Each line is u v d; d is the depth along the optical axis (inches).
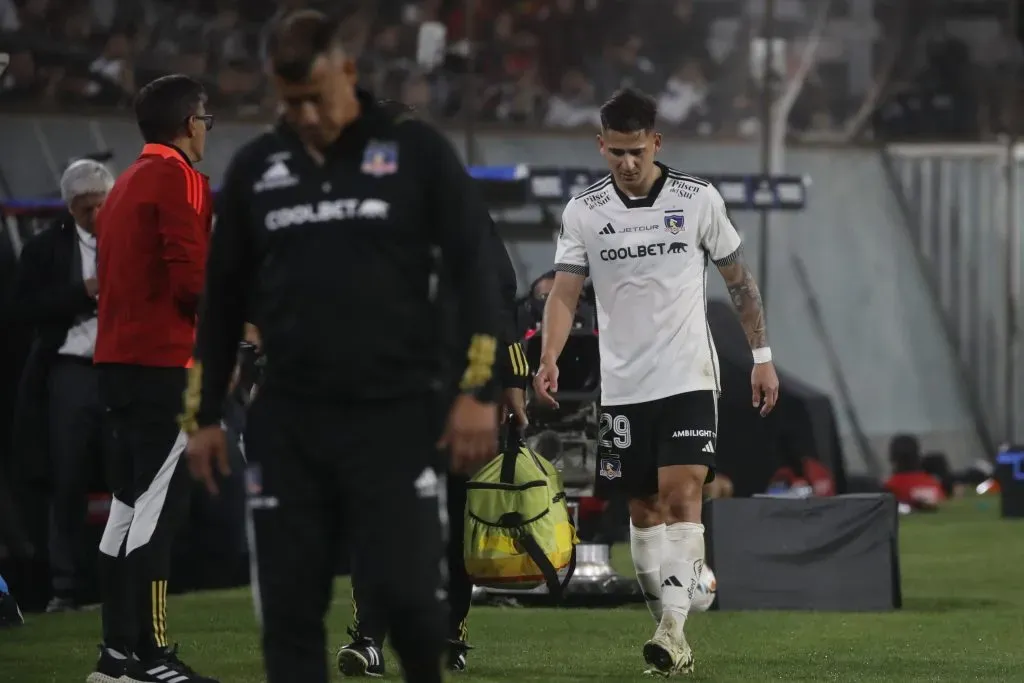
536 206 1764.3
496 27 2536.9
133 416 680.4
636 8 2628.0
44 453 1064.8
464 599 774.5
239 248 474.0
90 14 2255.2
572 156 2449.6
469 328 456.4
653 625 965.2
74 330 1027.9
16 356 1176.2
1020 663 795.4
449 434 455.2
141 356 676.1
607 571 1091.3
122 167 2188.7
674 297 740.0
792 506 1063.6
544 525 775.1
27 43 2180.1
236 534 1224.2
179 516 689.6
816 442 1680.6
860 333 2532.0
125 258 677.3
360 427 452.4
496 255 754.8
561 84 2559.1
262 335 467.5
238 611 1055.6
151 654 686.5
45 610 1090.7
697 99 2568.9
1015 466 1911.9
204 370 485.4
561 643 877.8
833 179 2591.0
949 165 2642.7
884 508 1065.5
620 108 732.7
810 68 2630.4
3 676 760.3
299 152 460.8
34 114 2175.2
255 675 754.8
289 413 457.4
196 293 670.5
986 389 2591.0
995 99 2691.9
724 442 1609.3
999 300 2623.0
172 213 671.1
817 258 2536.9
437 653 457.4
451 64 2317.9
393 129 458.6
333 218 452.4
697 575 740.0
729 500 1064.8
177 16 2321.6
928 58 2682.1
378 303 451.8
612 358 751.1
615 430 751.1
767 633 924.6
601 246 749.3
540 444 992.2
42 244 1020.5
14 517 1090.7
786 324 2484.0
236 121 2292.1
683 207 741.3
